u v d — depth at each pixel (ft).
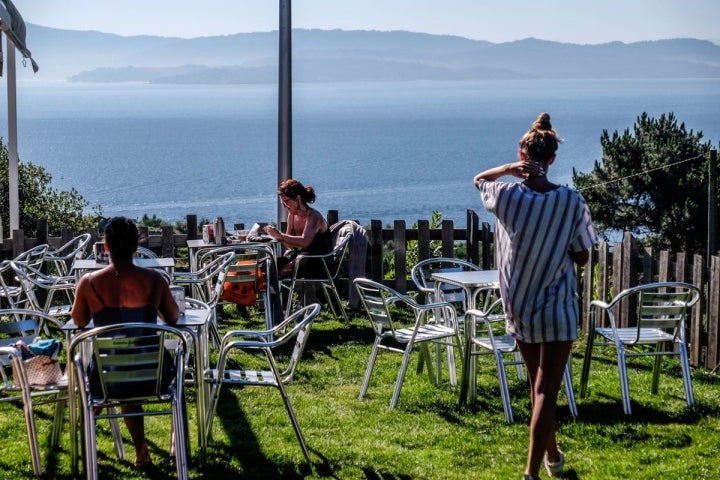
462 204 471.21
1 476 19.63
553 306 17.83
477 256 40.11
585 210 17.97
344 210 439.22
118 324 17.98
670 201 90.27
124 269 19.21
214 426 23.25
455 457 21.01
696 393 26.30
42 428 23.07
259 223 39.73
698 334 29.45
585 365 25.79
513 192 18.01
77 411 20.67
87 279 19.13
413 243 49.62
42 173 64.28
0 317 35.91
